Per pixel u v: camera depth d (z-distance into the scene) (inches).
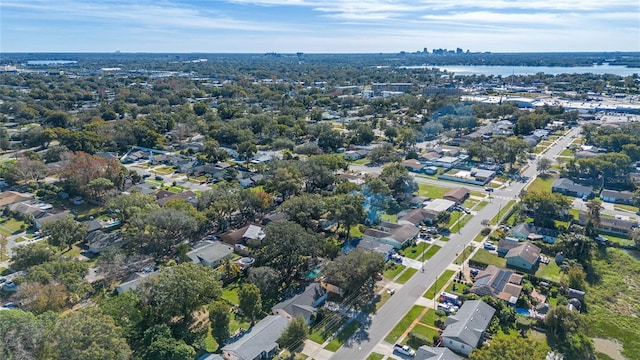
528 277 3624.5
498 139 7637.8
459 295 3348.9
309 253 3585.1
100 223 4650.6
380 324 3038.9
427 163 7170.3
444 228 4667.8
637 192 5305.1
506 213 5044.3
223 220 4596.5
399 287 3518.7
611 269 3878.0
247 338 2706.7
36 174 5846.5
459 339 2711.6
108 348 2225.6
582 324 2933.1
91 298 3280.0
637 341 2940.5
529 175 6550.2
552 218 4830.2
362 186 5423.2
